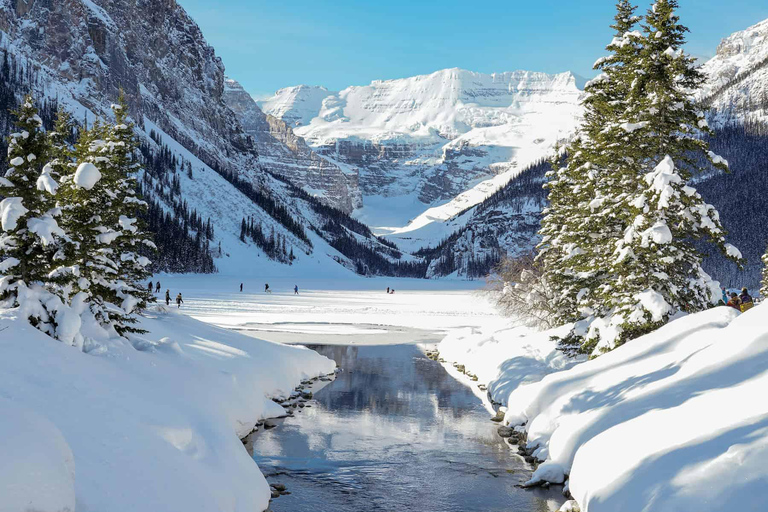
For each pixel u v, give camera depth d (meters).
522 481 15.27
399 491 14.64
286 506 13.58
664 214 19.14
